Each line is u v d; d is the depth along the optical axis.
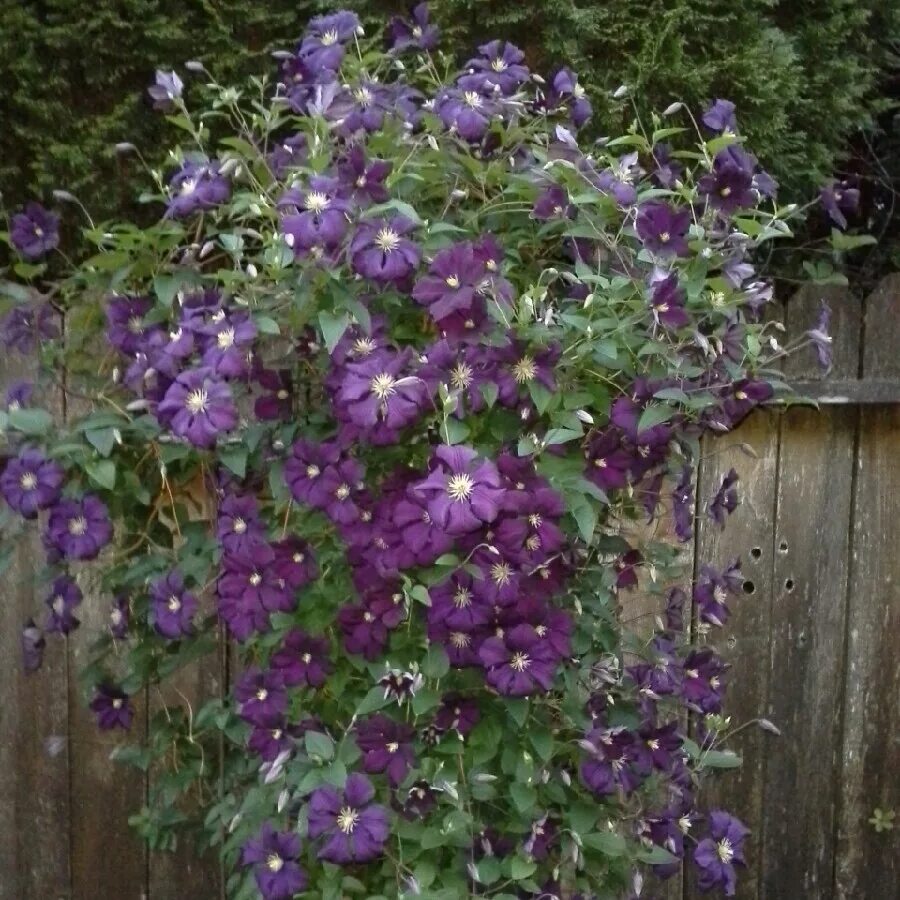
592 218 1.98
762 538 2.60
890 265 3.28
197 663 2.49
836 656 2.67
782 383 2.12
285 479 1.86
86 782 2.57
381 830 1.79
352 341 1.85
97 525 1.97
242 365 1.82
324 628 1.96
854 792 2.71
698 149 2.61
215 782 2.30
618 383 1.97
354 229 1.81
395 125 2.00
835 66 2.79
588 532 1.82
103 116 2.48
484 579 1.77
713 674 2.18
